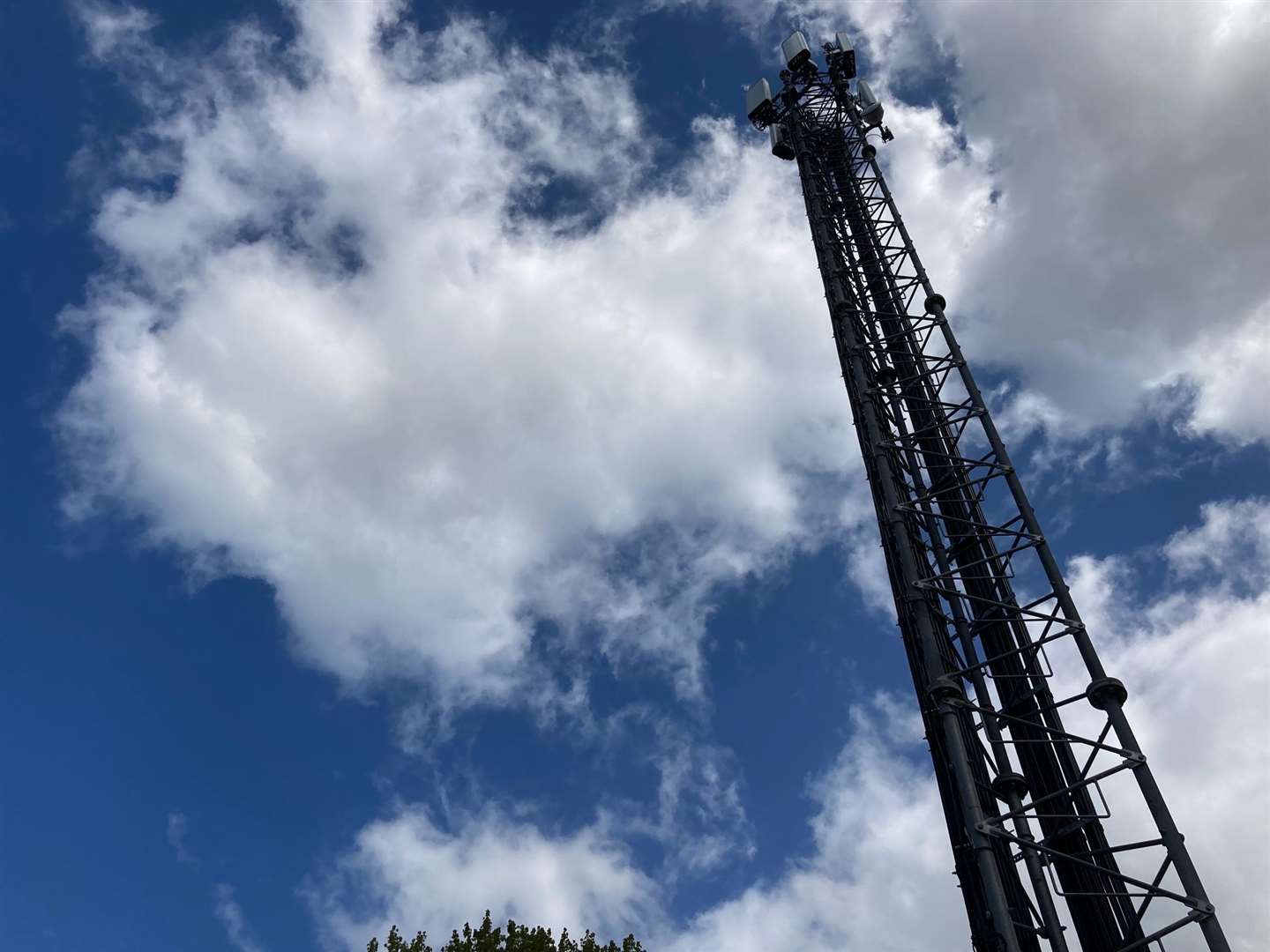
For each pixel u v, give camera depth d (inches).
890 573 1058.1
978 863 761.0
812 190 1619.1
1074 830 850.8
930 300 1293.1
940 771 913.5
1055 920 762.2
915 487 1106.1
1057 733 876.6
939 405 1178.6
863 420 1193.4
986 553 1061.8
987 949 800.3
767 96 1870.1
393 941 1099.3
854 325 1318.9
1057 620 912.3
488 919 1151.6
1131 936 779.4
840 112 1851.6
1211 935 698.2
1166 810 763.4
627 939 1198.9
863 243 1491.1
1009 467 1054.4
